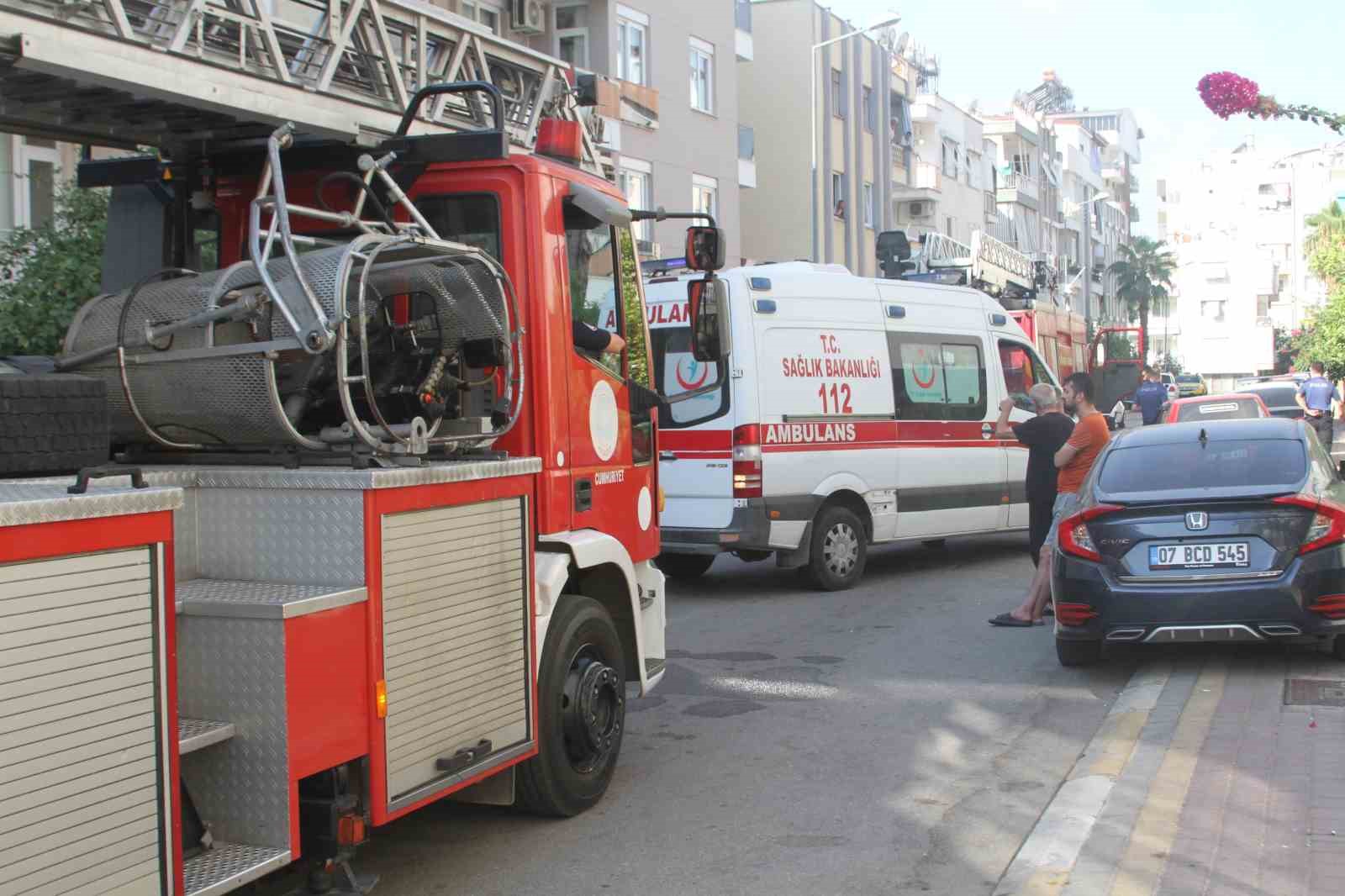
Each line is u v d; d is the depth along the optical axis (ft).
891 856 17.66
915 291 44.60
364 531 13.73
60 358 16.14
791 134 134.41
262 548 14.14
